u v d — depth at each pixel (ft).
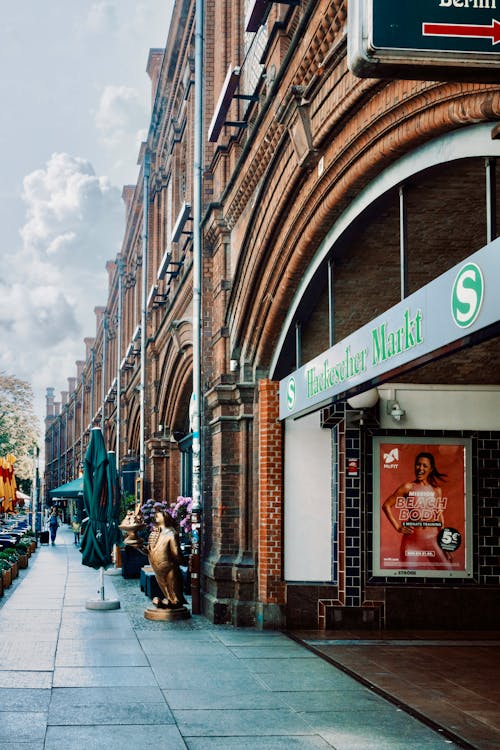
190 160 68.03
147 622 48.01
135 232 117.19
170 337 79.61
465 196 29.73
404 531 46.50
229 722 26.91
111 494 56.90
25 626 46.24
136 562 77.71
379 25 17.40
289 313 43.09
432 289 23.18
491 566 46.70
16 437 252.21
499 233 32.50
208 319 55.47
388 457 46.91
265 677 33.47
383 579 46.16
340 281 39.45
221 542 48.14
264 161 41.42
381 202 31.01
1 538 98.37
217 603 47.26
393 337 26.16
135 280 118.21
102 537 55.62
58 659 36.65
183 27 73.36
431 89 23.82
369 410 46.78
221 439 48.62
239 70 50.90
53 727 26.05
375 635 43.88
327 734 25.67
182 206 70.59
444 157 25.43
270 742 24.80
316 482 46.39
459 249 35.65
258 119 41.45
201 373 54.13
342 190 31.86
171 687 31.60
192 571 51.34
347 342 31.07
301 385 38.73
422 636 43.70
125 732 25.66
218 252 52.54
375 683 32.58
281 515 45.93
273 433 46.32
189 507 58.03
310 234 36.19
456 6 17.60
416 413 47.19
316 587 45.60
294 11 38.75
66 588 67.62
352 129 29.84
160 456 89.30
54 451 328.49
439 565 46.47
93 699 29.60
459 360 43.88
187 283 66.74
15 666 35.04
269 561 45.52
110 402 150.41
